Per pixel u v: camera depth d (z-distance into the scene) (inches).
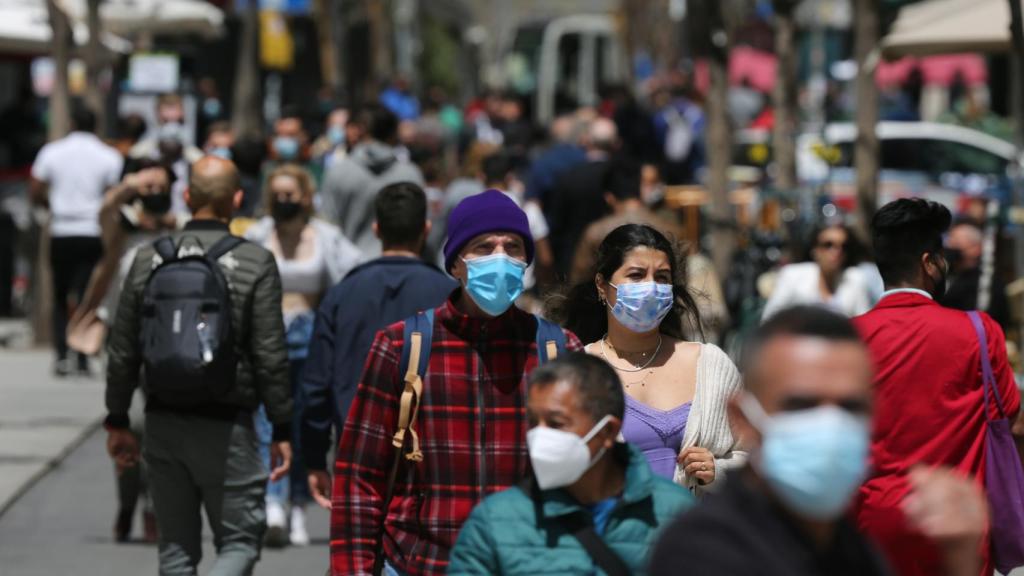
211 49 3358.8
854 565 324.5
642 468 449.7
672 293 595.2
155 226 983.6
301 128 1658.5
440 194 1688.0
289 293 987.3
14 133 2425.0
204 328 693.3
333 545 559.5
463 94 5940.0
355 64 4690.0
